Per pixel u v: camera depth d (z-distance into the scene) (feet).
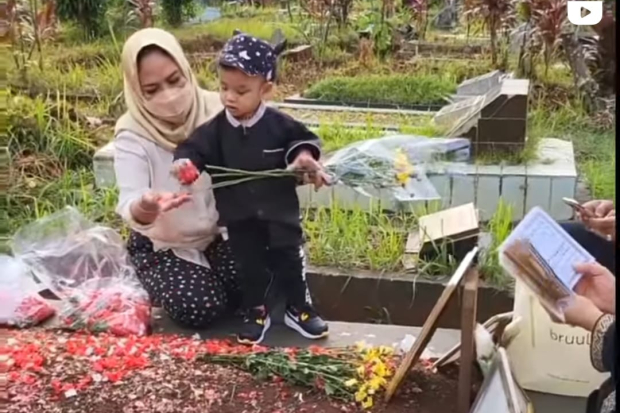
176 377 6.81
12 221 9.07
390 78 11.16
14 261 8.30
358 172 8.23
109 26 10.83
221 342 7.55
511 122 9.36
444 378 6.85
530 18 10.61
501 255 5.98
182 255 8.06
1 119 9.45
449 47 11.48
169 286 7.86
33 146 10.02
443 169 9.14
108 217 9.45
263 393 6.60
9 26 10.02
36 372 6.88
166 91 7.55
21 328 7.77
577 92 9.91
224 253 7.96
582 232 6.56
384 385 6.63
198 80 9.48
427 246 8.65
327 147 9.21
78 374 6.84
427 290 8.45
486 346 6.47
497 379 5.76
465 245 8.55
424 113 10.57
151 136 7.72
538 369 6.70
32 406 6.41
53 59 10.65
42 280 8.30
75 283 8.32
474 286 6.23
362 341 7.63
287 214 7.57
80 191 9.59
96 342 7.39
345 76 11.33
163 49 7.52
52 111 10.27
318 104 10.85
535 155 9.46
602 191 8.99
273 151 7.40
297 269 7.69
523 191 9.10
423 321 8.52
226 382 6.75
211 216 7.80
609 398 5.40
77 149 10.14
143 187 7.73
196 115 7.80
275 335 7.71
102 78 10.66
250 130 7.35
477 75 11.17
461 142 9.33
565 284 5.73
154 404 6.44
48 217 8.79
